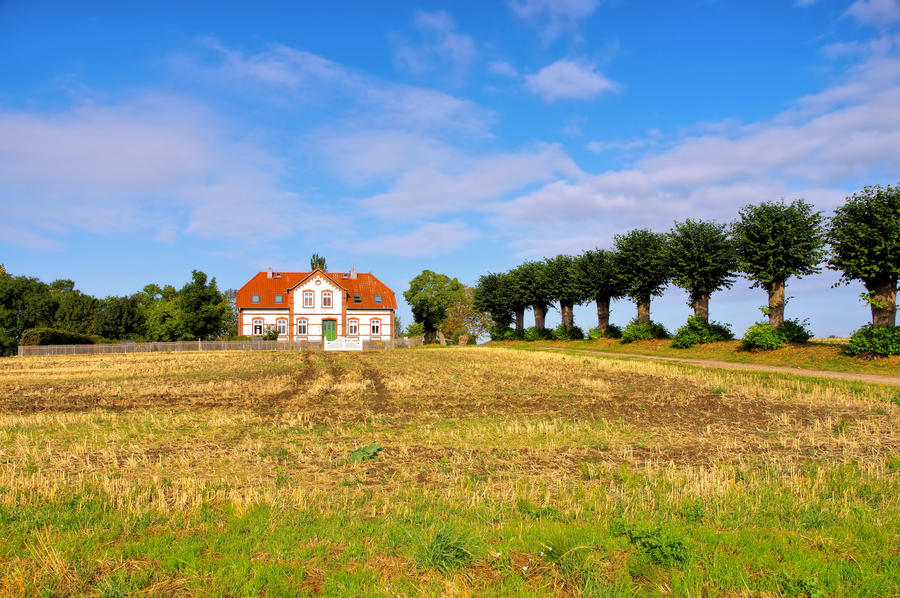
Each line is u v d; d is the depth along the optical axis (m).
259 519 8.03
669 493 9.09
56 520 7.98
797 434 14.06
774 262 34.47
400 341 71.56
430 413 17.59
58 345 55.41
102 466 11.45
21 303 65.62
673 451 12.39
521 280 63.72
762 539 7.07
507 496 9.20
